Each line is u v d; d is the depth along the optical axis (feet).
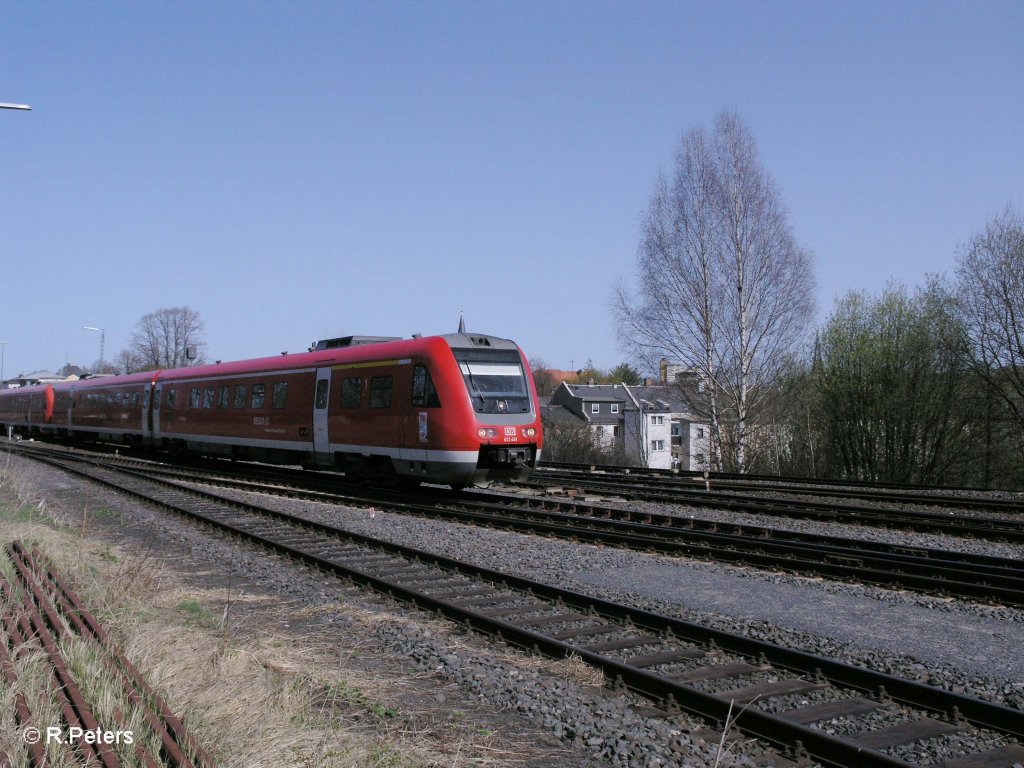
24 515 49.08
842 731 18.06
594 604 28.04
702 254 108.17
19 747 13.96
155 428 105.29
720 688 20.76
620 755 16.83
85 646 19.40
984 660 23.27
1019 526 48.44
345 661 23.09
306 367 73.67
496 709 19.66
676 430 257.14
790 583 33.12
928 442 129.29
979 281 118.83
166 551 41.04
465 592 31.53
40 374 341.00
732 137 108.58
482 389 58.39
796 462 138.51
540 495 65.00
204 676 19.51
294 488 72.95
